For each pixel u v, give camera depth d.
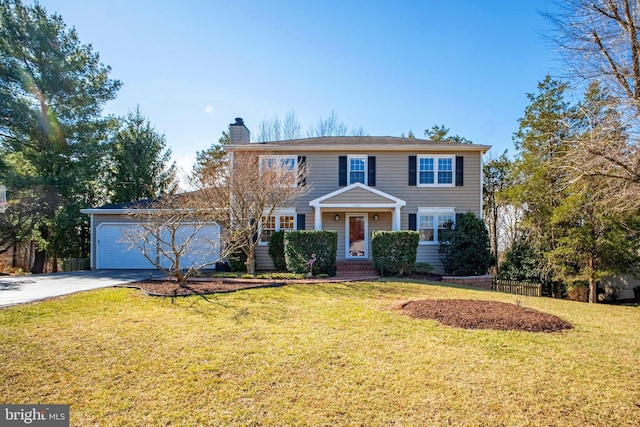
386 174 16.48
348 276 13.02
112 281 11.65
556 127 13.48
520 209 16.84
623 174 7.88
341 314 7.41
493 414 3.61
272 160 15.43
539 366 4.77
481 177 16.52
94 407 3.73
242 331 6.22
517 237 18.38
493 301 8.69
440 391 4.07
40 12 19.20
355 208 15.48
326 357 5.05
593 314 8.31
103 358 5.00
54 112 19.59
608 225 13.15
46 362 4.84
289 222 16.34
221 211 13.48
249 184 13.38
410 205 16.41
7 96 17.88
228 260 15.60
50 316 7.09
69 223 20.86
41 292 9.48
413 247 13.31
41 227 21.70
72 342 5.62
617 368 4.74
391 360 4.95
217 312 7.51
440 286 11.32
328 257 13.05
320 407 3.74
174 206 11.66
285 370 4.62
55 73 19.34
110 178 25.27
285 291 9.86
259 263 15.99
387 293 9.85
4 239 19.12
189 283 10.71
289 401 3.86
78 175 19.91
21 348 5.34
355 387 4.16
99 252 16.56
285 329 6.36
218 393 4.03
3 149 19.42
